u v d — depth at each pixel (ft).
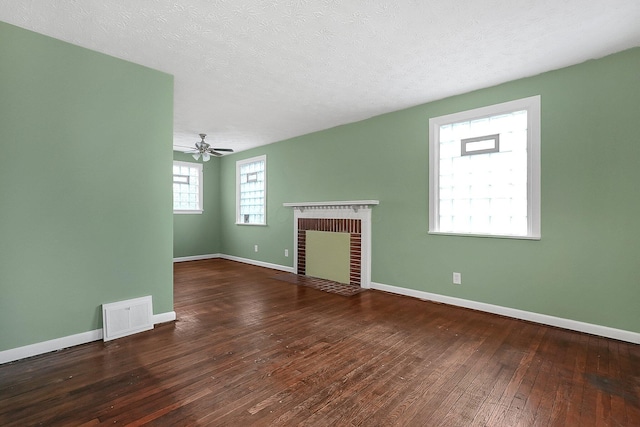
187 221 22.81
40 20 7.25
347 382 6.61
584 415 5.53
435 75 10.25
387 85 11.09
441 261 12.40
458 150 12.14
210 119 15.17
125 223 9.32
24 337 7.64
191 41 8.20
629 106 8.64
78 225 8.45
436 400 5.99
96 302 8.75
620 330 8.78
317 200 17.39
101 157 8.84
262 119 15.21
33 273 7.77
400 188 13.70
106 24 7.43
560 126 9.69
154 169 9.91
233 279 16.74
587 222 9.28
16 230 7.54
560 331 9.44
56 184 8.09
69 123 8.28
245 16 7.13
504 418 5.46
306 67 9.73
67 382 6.56
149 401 5.91
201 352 8.02
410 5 6.73
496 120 11.25
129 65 9.35
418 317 10.71
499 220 11.16
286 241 19.29
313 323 10.15
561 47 8.48
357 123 15.40
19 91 7.54
